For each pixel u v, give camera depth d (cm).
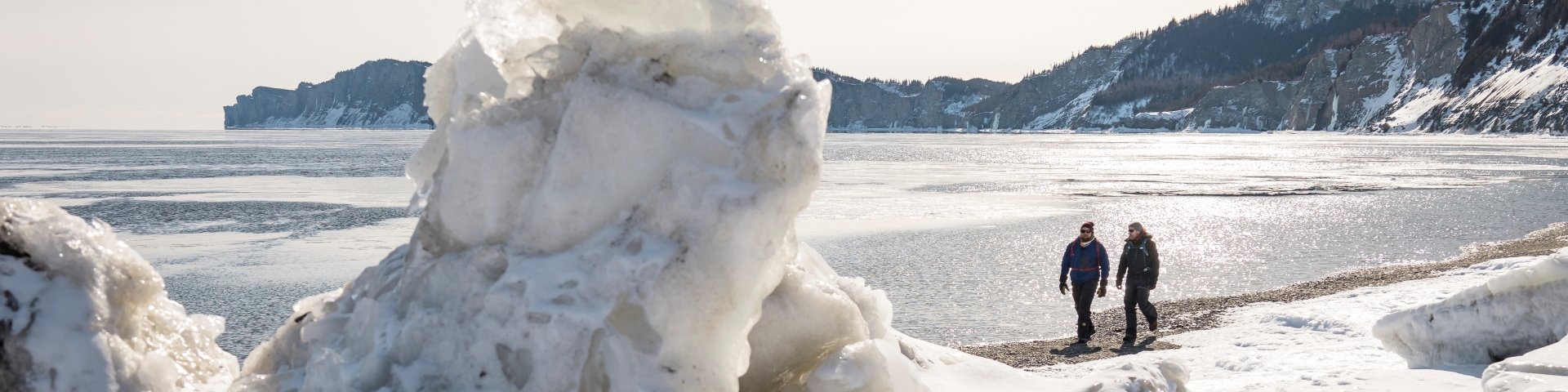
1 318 234
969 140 16775
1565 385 395
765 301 248
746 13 219
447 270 219
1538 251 1839
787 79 218
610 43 221
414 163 248
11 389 232
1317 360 796
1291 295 1364
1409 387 484
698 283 203
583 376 202
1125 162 7144
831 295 257
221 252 2100
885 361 250
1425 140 13088
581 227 213
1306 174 5181
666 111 210
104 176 5044
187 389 268
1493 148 9088
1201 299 1409
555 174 212
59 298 246
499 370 208
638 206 211
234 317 1410
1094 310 1404
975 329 1276
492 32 221
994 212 3075
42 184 4378
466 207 218
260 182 4475
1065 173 5478
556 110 220
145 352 263
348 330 239
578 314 202
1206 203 3375
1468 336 619
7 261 244
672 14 219
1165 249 2119
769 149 208
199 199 3491
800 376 259
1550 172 4975
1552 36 15300
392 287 252
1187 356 902
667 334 202
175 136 19812
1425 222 2641
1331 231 2447
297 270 1866
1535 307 582
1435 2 18888
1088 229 1110
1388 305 1125
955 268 1847
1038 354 1037
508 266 213
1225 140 16050
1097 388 302
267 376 241
